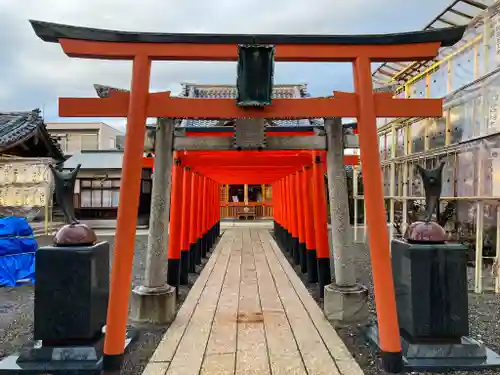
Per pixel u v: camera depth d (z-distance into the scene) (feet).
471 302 15.97
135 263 26.66
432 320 9.86
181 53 10.11
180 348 10.88
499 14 18.53
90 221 58.49
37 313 9.73
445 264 10.00
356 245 35.14
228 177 34.53
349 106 10.24
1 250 20.08
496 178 19.01
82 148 83.56
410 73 26.84
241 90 9.78
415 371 9.34
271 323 13.11
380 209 9.81
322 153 17.34
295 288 18.58
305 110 10.22
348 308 13.04
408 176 28.55
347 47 10.28
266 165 20.29
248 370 9.50
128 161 9.75
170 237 17.03
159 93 10.11
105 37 9.95
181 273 19.57
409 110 10.28
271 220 69.56
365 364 9.84
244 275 21.93
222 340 11.51
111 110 10.15
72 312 9.72
